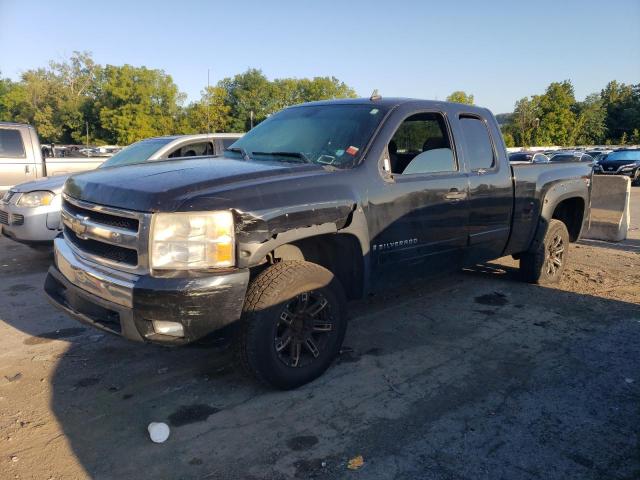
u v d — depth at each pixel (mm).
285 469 2771
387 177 3977
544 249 6039
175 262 2965
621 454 2936
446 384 3729
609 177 9242
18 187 7020
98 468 2756
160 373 3859
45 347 4305
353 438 3053
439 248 4457
